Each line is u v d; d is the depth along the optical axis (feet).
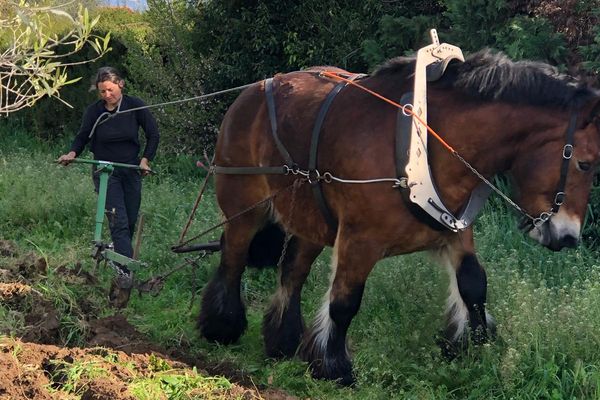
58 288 20.10
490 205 26.68
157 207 29.58
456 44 30.07
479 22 29.40
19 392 14.90
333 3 37.86
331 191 16.76
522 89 15.43
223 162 19.54
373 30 36.81
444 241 16.80
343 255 16.61
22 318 18.38
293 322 19.69
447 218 15.88
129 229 22.34
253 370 18.16
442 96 15.94
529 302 17.70
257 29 39.22
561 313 17.47
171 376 15.78
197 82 40.06
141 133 39.83
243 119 19.06
